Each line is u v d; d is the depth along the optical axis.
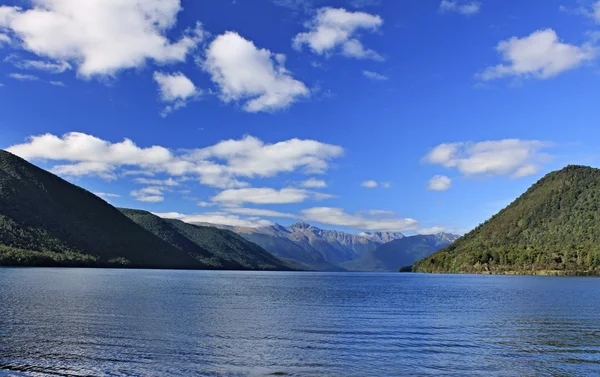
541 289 123.81
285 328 47.25
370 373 31.16
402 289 125.19
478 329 48.00
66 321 48.31
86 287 97.25
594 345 40.25
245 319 53.16
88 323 47.38
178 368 31.45
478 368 32.69
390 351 37.16
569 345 40.12
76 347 36.56
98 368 31.17
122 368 31.23
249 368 31.80
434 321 53.56
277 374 30.61
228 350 36.69
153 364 32.25
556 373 31.78
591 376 31.14
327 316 57.16
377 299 85.38
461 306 71.88
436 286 144.25
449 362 34.09
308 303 74.69
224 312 59.47
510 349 38.38
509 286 142.62
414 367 32.69
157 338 40.62
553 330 47.72
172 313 56.97
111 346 37.16
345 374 30.86
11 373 29.83
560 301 82.69
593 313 62.81
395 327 48.75
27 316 51.06
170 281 145.38
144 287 106.12
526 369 32.62
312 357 34.94
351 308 67.31
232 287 120.75
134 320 50.22
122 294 83.00
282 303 73.94
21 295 73.81
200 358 34.09
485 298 90.00
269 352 36.25
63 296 74.50
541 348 38.84
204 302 72.62
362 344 39.72
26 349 35.59
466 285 150.62
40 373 29.98
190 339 40.53
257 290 110.25
